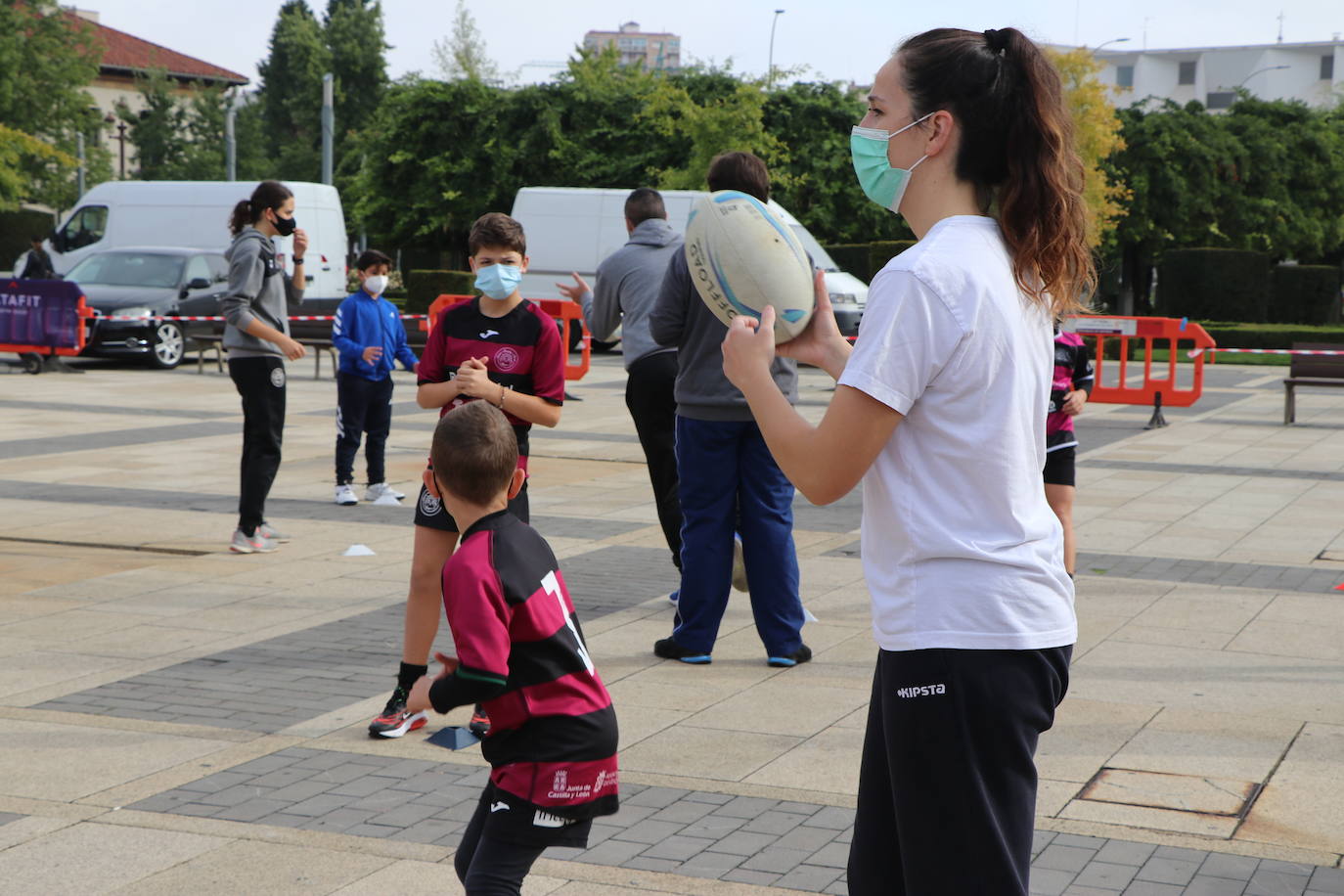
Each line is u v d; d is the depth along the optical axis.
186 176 64.81
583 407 17.92
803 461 2.30
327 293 27.14
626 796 4.43
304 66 71.81
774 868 3.87
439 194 37.59
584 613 6.92
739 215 2.72
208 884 3.74
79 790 4.46
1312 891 3.74
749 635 6.58
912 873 2.29
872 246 31.25
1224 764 4.76
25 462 12.20
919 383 2.21
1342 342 31.42
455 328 5.32
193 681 5.74
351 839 4.07
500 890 3.00
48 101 49.66
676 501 7.12
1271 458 13.56
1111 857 3.96
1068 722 5.22
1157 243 40.62
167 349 22.70
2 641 6.34
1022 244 2.30
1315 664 6.03
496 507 3.11
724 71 38.81
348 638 6.45
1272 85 93.25
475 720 5.07
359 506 10.22
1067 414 7.37
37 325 21.33
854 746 4.95
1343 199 43.91
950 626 2.22
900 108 2.36
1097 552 8.64
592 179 36.22
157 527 9.22
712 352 5.87
